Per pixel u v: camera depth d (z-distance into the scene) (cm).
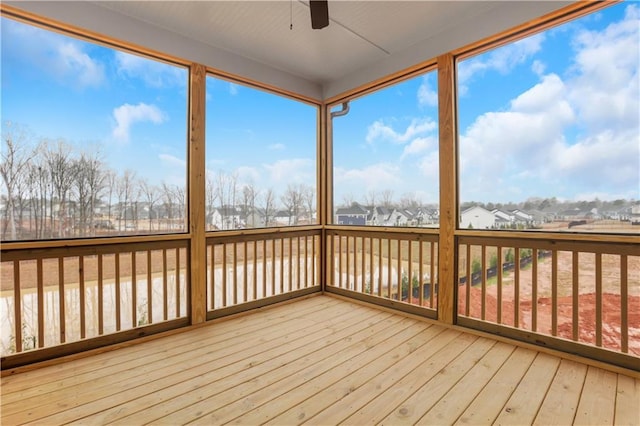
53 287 253
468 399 180
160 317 311
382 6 262
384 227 353
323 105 425
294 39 310
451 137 294
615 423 158
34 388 194
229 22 279
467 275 289
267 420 163
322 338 270
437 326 298
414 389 191
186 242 299
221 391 190
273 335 278
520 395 183
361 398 182
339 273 405
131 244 267
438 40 302
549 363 223
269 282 407
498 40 267
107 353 243
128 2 248
